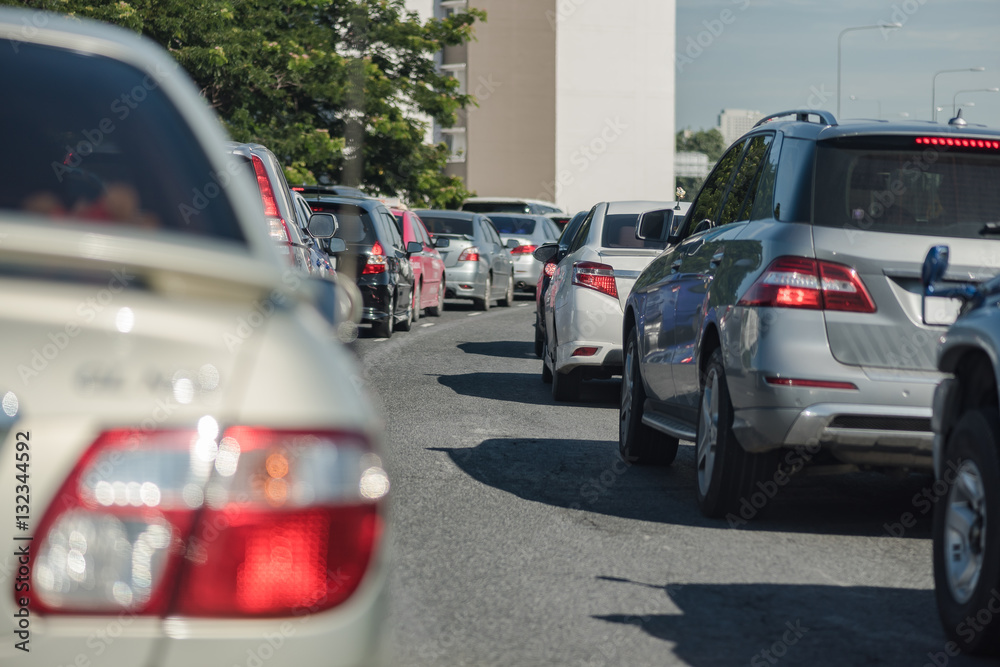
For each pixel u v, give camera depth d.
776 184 9.90
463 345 27.34
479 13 68.62
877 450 9.07
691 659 6.39
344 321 4.35
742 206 10.66
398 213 33.84
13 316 2.77
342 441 2.90
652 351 12.05
